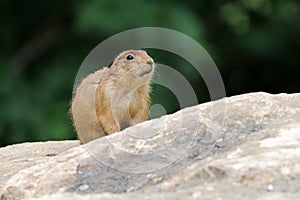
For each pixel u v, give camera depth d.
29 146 13.55
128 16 23.97
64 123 23.88
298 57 28.98
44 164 10.19
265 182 8.73
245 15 29.61
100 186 9.47
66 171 9.87
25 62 26.75
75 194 9.38
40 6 27.64
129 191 9.23
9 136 23.78
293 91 29.36
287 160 9.07
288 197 8.38
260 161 9.08
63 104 24.50
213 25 29.28
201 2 28.75
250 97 11.03
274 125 10.24
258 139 9.85
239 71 29.39
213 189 8.73
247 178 8.82
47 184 9.70
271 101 10.90
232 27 29.28
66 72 25.53
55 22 27.56
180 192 8.80
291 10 29.50
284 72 29.36
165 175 9.41
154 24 24.09
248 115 10.51
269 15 29.56
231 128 10.25
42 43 27.11
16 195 9.74
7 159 12.45
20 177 9.99
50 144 13.69
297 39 28.94
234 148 9.70
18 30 27.56
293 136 9.80
